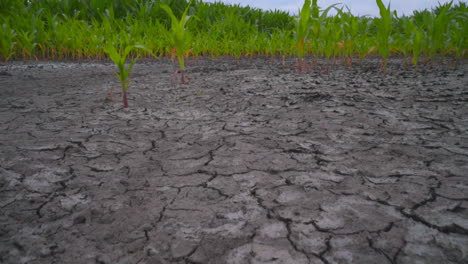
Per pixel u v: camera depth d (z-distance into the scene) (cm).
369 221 92
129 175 126
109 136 171
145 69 447
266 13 1032
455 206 99
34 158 141
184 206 103
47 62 523
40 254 81
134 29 617
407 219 93
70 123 192
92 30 616
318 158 139
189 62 554
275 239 86
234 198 108
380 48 359
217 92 279
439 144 150
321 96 254
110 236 88
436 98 237
